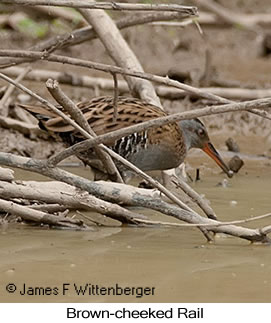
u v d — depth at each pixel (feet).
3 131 45.57
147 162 37.37
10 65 38.42
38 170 30.91
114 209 32.04
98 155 33.60
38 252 29.01
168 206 30.86
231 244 30.55
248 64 63.77
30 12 58.65
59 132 36.09
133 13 50.19
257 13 68.95
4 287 25.63
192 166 43.65
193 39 66.18
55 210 32.35
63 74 50.57
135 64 42.83
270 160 45.14
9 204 31.27
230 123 51.03
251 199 37.04
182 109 51.78
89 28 43.14
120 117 36.40
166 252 29.30
